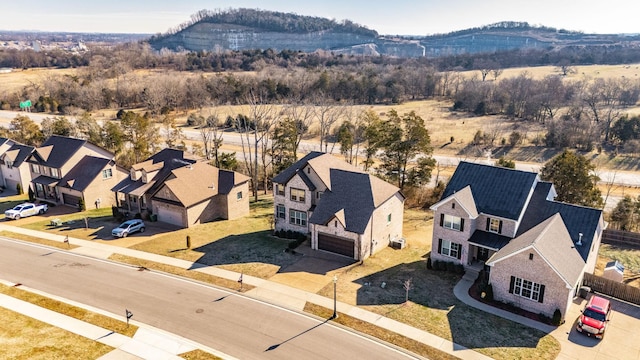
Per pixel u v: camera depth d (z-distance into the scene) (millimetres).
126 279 36656
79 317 30688
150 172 53531
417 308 32250
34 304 32344
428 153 59250
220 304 32688
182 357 26438
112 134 74688
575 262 32531
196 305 32531
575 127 84938
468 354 27047
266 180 69125
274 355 26812
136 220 48562
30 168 62406
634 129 83688
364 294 34250
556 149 84062
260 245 44125
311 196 44438
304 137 95812
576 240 35125
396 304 32812
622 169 73938
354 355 26875
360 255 40125
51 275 37344
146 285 35594
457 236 38125
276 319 30734
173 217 50469
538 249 30547
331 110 91312
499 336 28953
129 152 77250
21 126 88188
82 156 61031
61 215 54562
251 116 92375
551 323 30500
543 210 37469
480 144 88312
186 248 43219
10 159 64562
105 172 58875
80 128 83188
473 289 35156
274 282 36125
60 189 58938
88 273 37750
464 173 40969
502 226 37062
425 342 28203
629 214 50531
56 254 41812
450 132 97125
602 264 42094
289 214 46562
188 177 51875
